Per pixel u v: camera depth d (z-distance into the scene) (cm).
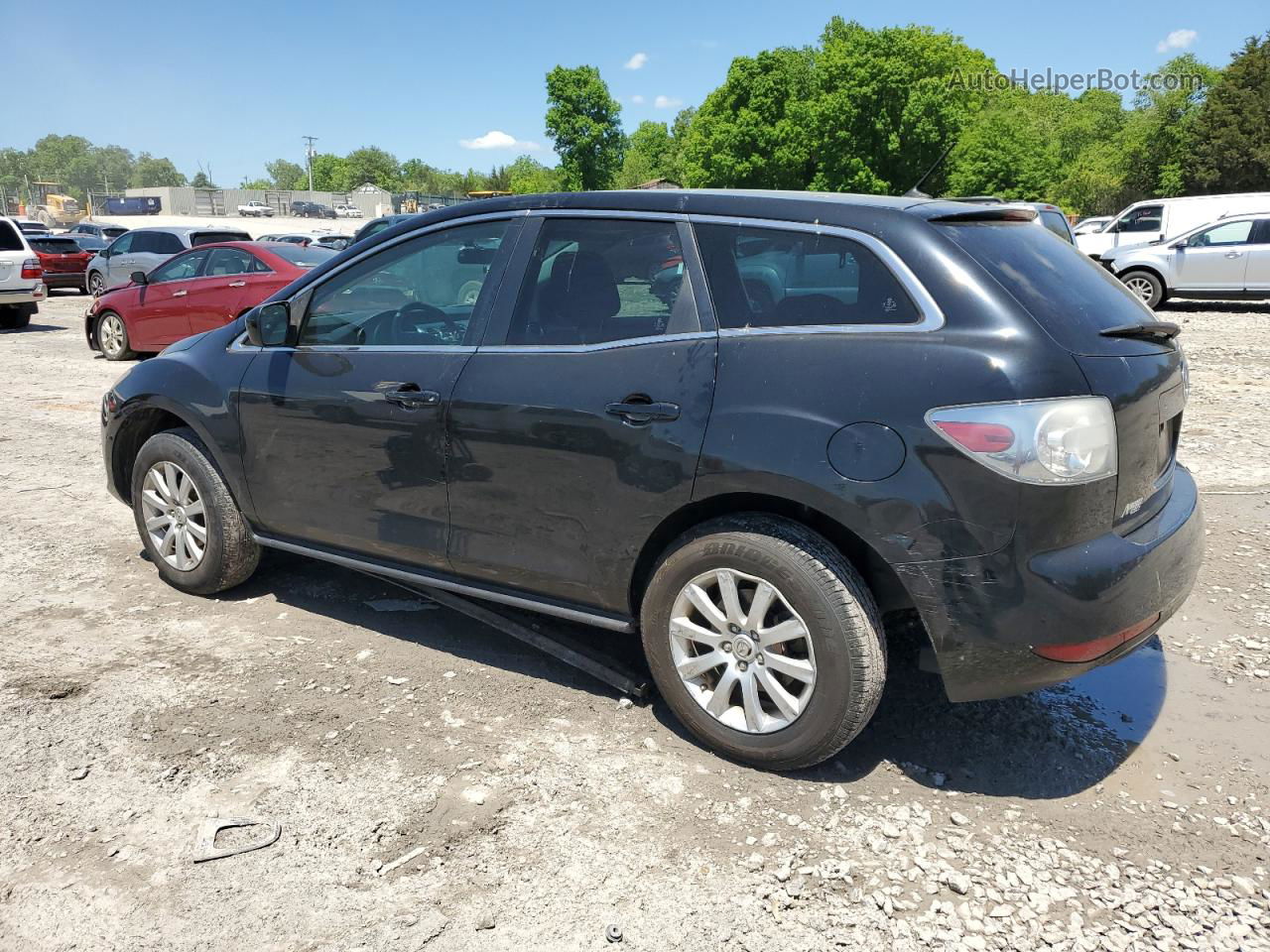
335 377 371
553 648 363
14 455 713
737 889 246
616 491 303
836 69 4669
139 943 226
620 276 318
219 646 386
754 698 294
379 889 245
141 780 290
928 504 258
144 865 253
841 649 274
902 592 287
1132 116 8150
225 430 403
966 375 256
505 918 235
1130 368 268
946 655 267
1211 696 349
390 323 368
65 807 276
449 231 362
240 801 280
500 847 262
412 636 398
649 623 310
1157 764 305
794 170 5219
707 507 297
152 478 437
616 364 307
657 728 326
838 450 267
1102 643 261
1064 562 254
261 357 399
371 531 370
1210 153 5194
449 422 336
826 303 282
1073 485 251
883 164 4772
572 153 5697
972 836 268
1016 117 5134
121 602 430
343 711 334
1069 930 232
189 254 1208
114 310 1212
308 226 6222
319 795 284
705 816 276
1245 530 521
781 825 272
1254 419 812
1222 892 245
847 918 236
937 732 324
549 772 298
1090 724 330
